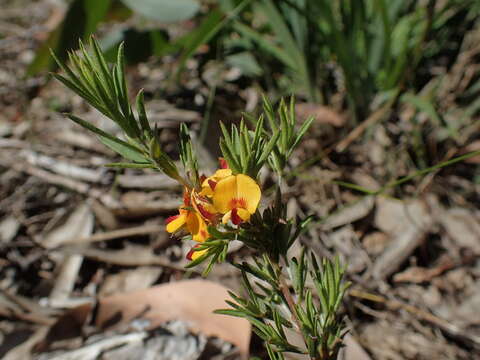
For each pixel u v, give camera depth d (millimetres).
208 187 118
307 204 342
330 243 319
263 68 405
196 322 271
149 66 485
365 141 377
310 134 382
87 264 329
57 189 379
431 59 423
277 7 366
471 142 366
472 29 409
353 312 282
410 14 410
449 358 262
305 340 147
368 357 251
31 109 457
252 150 125
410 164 363
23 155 402
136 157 130
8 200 373
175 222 121
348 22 369
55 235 344
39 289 317
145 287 314
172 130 387
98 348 266
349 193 348
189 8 387
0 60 523
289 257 297
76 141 407
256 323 149
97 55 120
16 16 599
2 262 332
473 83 390
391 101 352
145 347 264
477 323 277
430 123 378
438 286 298
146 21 452
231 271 303
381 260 311
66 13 381
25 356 270
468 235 318
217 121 379
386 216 331
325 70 419
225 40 416
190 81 449
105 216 343
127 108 126
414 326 279
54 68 398
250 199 117
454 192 348
